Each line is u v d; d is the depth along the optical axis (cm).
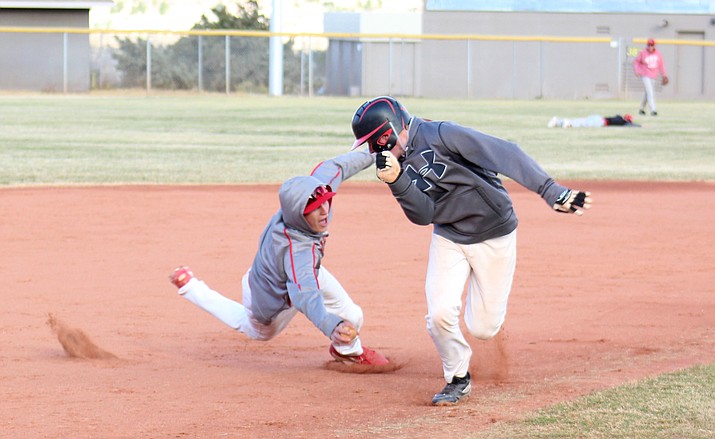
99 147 5119
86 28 10669
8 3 10269
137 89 10775
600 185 3878
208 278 2203
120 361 1541
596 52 10906
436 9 10988
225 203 3309
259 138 5750
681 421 1155
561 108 8781
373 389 1380
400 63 10844
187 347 1647
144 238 2695
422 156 1234
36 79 10506
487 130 6250
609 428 1134
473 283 1325
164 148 5122
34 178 3850
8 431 1174
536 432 1131
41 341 1667
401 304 1969
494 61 10944
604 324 1786
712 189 3788
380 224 2958
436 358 1574
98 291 2077
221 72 10825
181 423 1208
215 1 16512
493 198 1259
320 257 1441
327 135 5975
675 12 11044
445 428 1166
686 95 11075
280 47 10488
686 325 1773
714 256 2488
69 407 1278
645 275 2255
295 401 1313
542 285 2139
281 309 1467
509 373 1445
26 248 2541
